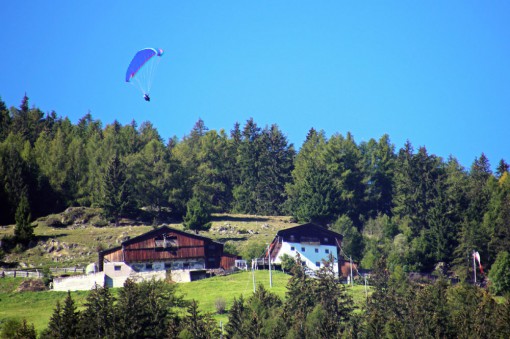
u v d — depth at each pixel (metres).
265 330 97.56
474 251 151.25
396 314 105.19
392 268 149.25
